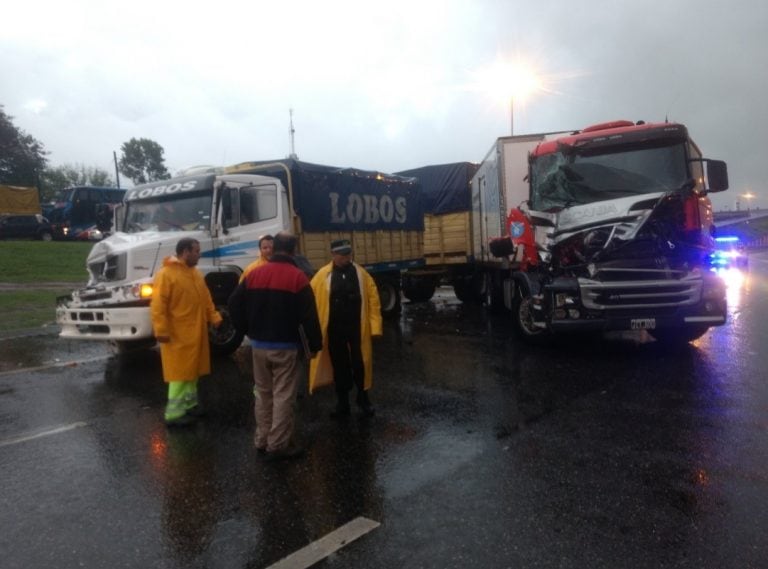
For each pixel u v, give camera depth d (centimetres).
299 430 547
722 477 415
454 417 571
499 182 1064
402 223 1352
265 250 662
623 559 318
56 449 516
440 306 1544
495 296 1291
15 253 2389
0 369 834
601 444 486
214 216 892
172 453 501
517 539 342
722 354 799
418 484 422
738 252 2517
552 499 391
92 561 336
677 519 359
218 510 394
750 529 345
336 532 358
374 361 845
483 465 452
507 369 760
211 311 609
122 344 929
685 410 564
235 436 540
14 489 435
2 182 6175
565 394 634
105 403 660
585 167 834
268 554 338
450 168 1563
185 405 581
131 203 966
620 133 842
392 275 1322
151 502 409
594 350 861
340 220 1145
